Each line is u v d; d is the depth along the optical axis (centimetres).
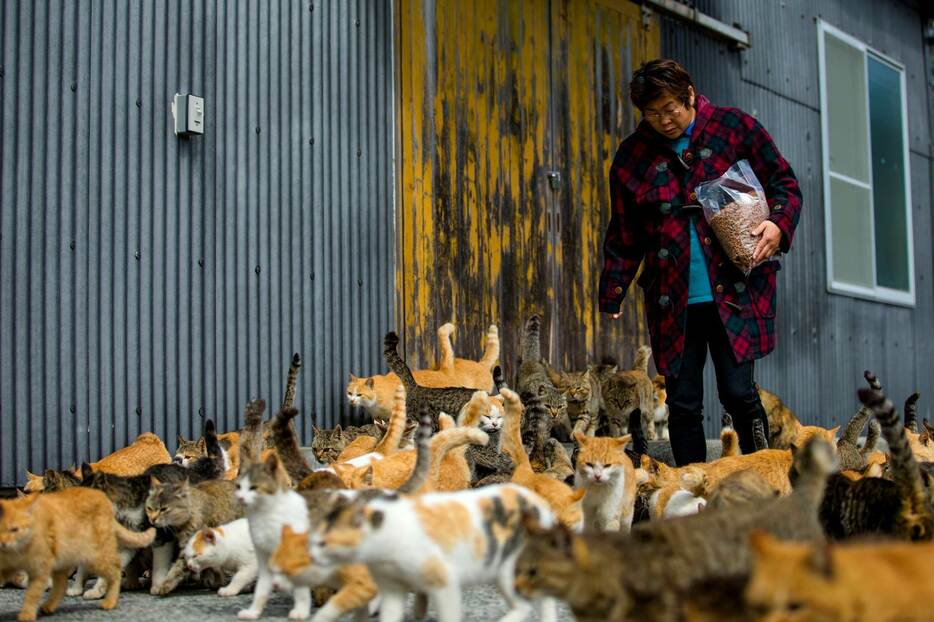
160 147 752
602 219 1152
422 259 946
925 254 1677
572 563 325
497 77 1031
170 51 762
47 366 683
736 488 481
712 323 680
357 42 902
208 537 514
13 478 663
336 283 872
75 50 705
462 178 990
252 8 820
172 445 750
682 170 680
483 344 1002
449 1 985
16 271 671
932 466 598
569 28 1116
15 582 555
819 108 1468
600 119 1151
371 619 448
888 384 1559
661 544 338
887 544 288
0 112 667
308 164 855
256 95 820
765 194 686
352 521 366
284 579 445
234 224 799
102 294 714
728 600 281
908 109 1669
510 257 1036
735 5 1340
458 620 385
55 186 692
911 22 1702
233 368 793
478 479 745
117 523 505
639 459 727
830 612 253
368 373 894
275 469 448
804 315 1387
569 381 1017
